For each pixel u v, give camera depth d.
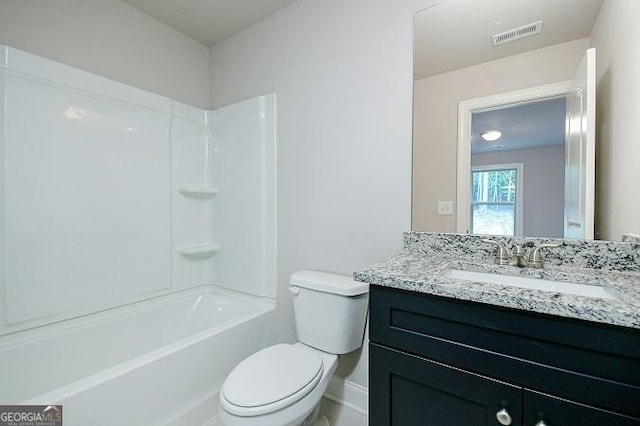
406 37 1.41
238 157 2.10
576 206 1.09
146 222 1.92
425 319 0.86
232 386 1.11
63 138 1.56
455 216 1.33
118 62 1.83
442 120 1.35
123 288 1.81
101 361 1.66
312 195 1.75
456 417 0.81
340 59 1.61
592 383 0.64
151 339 1.88
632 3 0.99
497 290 0.76
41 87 1.48
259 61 2.00
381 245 1.50
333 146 1.65
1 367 1.34
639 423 0.60
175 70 2.13
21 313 1.43
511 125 1.22
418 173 1.40
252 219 2.03
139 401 1.25
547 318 0.69
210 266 2.30
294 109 1.82
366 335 1.53
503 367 0.74
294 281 1.54
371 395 0.96
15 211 1.41
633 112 0.99
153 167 1.95
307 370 1.22
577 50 1.10
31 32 1.50
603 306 0.63
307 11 1.75
